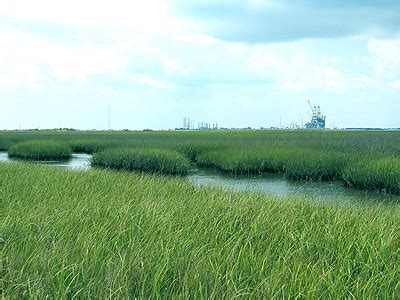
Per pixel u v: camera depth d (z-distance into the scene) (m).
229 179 22.08
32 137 57.72
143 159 25.59
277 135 60.56
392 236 6.11
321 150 28.55
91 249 5.22
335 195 16.86
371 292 4.18
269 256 5.23
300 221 7.32
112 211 7.70
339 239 5.88
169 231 6.16
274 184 20.16
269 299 4.07
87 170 15.76
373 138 47.06
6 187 10.33
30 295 4.07
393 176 17.34
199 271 4.64
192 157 32.53
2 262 4.96
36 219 6.94
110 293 4.01
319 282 4.32
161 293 4.33
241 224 6.80
